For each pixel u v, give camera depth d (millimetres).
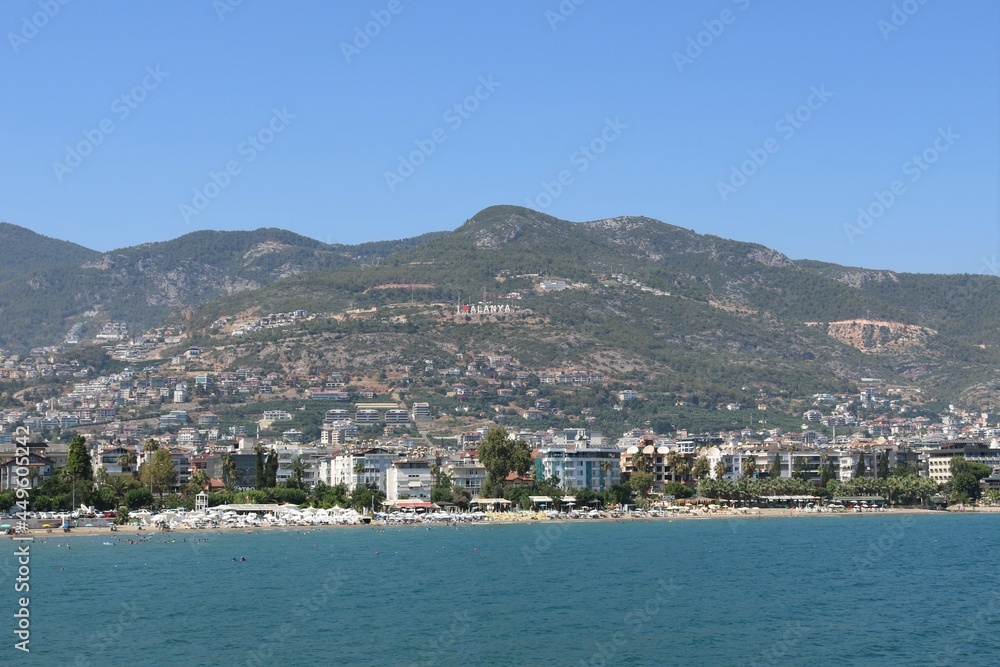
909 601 194875
